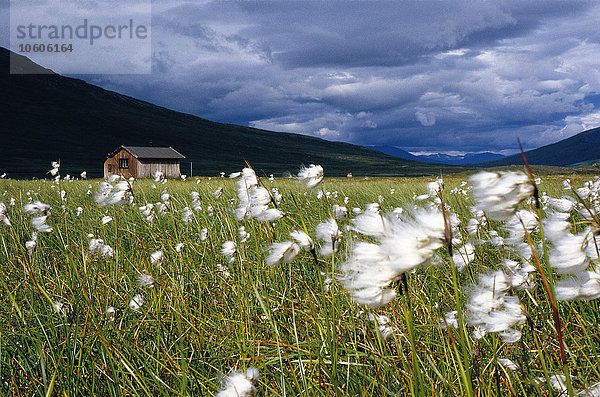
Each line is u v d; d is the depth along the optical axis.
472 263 2.95
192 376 2.26
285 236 3.07
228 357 2.39
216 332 2.78
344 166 172.75
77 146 136.25
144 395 2.18
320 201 6.69
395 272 1.14
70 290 3.23
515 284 1.81
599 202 4.27
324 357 2.20
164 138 172.12
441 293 2.85
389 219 1.20
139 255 4.19
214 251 4.18
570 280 1.43
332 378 1.85
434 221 1.13
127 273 3.78
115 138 156.12
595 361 2.01
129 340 2.73
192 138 182.88
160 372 2.43
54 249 4.54
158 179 5.45
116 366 2.38
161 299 3.14
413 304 2.73
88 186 12.31
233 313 3.00
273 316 2.82
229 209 4.98
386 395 1.96
